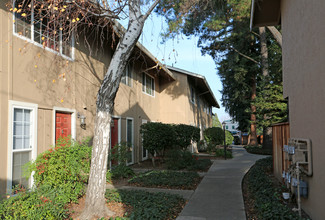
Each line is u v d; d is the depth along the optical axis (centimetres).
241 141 4338
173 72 1772
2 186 547
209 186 793
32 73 646
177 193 704
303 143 520
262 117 1728
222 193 704
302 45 539
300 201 542
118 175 898
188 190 740
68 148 613
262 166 1080
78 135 831
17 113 603
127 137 1248
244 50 2198
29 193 489
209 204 598
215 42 2014
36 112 652
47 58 701
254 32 1988
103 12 603
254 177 840
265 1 816
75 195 594
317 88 454
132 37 526
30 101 636
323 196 430
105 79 518
